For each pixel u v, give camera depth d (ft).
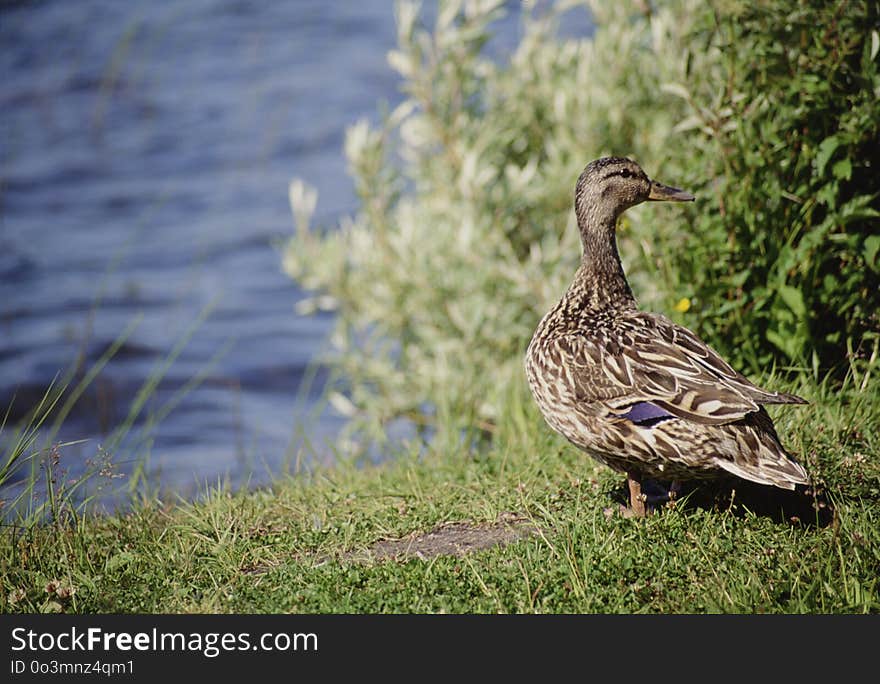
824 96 36.11
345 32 152.35
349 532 30.63
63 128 122.11
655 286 40.52
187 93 131.03
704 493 30.37
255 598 26.94
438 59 54.85
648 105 53.31
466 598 25.91
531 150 57.26
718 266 37.96
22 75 134.82
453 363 53.78
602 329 29.48
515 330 52.85
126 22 153.28
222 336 83.87
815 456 31.37
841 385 36.81
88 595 27.73
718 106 37.63
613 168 31.60
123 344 81.61
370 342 57.77
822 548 26.53
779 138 37.14
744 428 26.71
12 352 79.61
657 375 27.53
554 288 51.52
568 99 54.34
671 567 26.37
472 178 52.31
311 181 109.09
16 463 38.06
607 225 31.73
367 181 55.88
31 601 27.40
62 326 84.23
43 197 107.14
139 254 96.07
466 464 36.70
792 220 37.52
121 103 128.67
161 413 50.31
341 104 125.90
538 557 27.14
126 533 31.78
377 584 26.91
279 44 147.33
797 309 36.19
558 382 29.01
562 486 32.24
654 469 28.17
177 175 111.34
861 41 36.35
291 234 97.50
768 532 27.81
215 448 64.49
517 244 55.98
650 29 50.85
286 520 32.42
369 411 56.44
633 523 28.58
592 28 89.04
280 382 77.00
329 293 64.95
